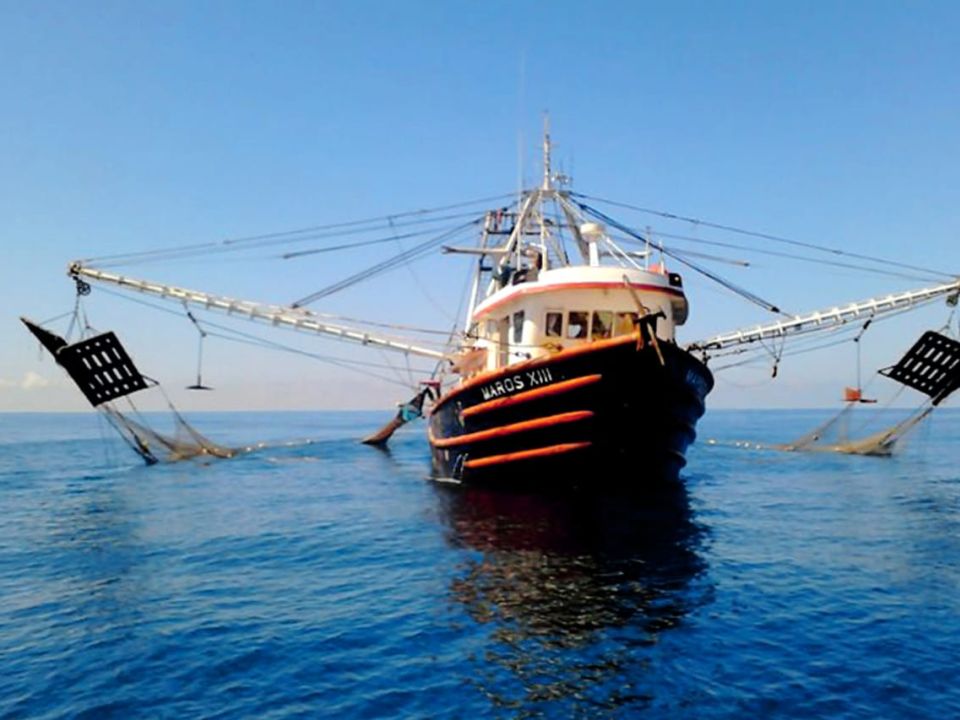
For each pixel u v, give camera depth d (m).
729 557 14.10
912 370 25.45
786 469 32.44
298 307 26.30
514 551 14.59
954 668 8.56
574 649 9.27
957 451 42.16
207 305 25.81
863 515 19.50
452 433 24.30
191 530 18.12
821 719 7.34
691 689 8.08
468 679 8.42
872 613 10.63
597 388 17.86
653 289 19.97
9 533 18.03
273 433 85.00
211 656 9.21
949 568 13.33
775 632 9.81
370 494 24.41
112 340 24.16
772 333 25.50
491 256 28.77
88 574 13.70
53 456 44.94
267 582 12.84
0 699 8.08
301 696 8.02
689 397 19.38
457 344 26.34
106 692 8.20
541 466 19.88
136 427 36.19
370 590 12.16
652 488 20.30
